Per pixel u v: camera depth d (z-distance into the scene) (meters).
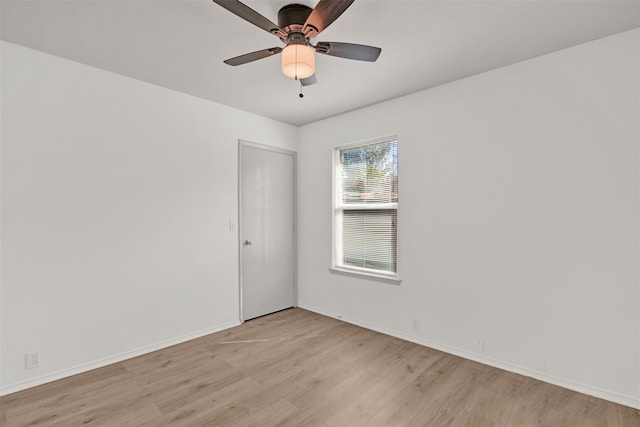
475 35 2.12
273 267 4.02
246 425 1.91
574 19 1.94
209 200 3.37
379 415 2.00
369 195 3.59
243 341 3.16
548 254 2.37
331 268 3.86
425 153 3.04
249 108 3.60
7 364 2.22
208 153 3.36
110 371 2.55
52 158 2.41
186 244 3.18
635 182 2.05
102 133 2.66
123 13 1.90
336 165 3.91
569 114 2.28
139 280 2.86
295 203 4.27
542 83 2.39
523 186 2.47
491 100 2.63
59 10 1.87
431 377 2.45
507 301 2.56
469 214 2.76
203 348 2.99
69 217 2.49
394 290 3.28
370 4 1.81
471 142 2.74
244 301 3.71
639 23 1.98
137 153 2.86
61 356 2.44
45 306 2.38
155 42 2.24
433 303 2.99
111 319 2.70
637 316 2.05
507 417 1.97
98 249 2.63
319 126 4.03
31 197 2.32
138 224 2.86
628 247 2.08
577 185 2.25
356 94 3.17
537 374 2.41
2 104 2.21
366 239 3.61
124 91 2.78
